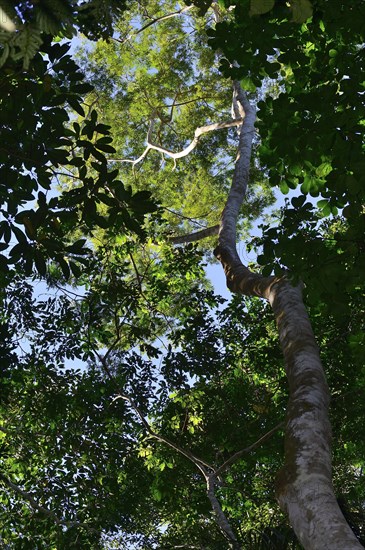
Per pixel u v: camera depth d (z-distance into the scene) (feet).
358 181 21.63
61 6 6.35
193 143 64.69
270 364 41.78
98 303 42.57
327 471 14.82
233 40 24.21
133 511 41.09
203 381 41.88
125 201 22.02
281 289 23.47
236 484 43.21
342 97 22.68
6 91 19.51
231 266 31.91
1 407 42.65
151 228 47.32
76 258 22.91
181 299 46.06
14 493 42.14
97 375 42.14
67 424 41.50
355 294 33.94
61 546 39.47
